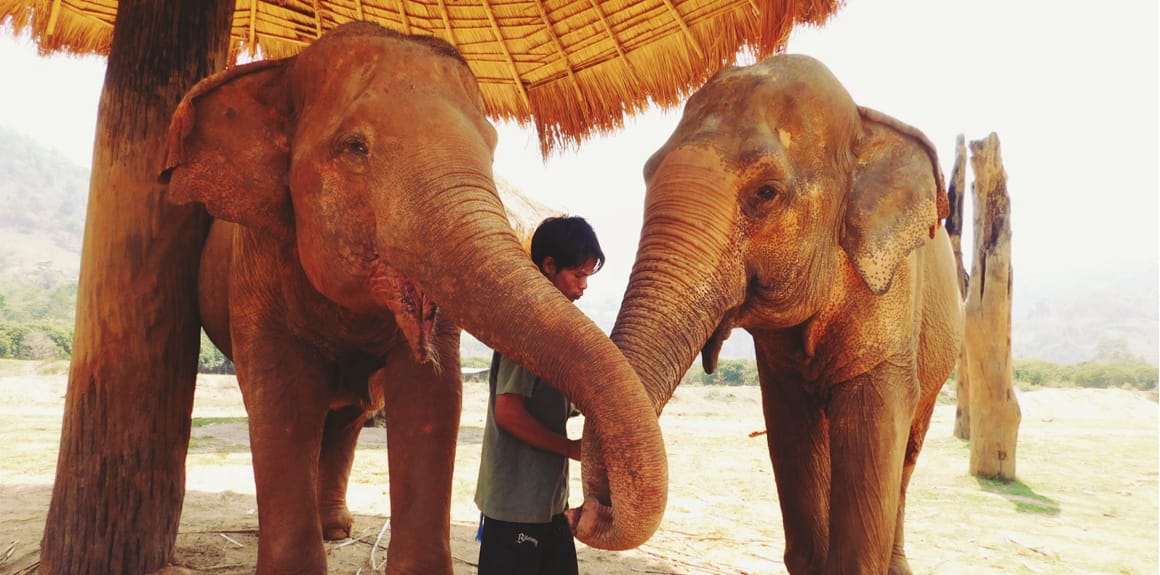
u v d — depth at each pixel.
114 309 3.90
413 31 6.15
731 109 3.09
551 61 6.00
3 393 16.09
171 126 2.99
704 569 4.78
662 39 5.50
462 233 2.44
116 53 4.04
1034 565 5.64
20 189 165.88
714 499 7.37
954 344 4.14
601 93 5.89
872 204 3.18
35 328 35.75
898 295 3.35
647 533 2.19
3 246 128.12
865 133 3.33
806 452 3.74
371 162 2.66
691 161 2.98
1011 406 9.25
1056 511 7.64
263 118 3.03
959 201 9.78
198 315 4.12
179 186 2.98
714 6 5.15
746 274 3.03
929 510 7.41
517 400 2.93
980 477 9.31
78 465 3.88
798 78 3.15
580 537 2.34
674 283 2.85
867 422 3.31
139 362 3.92
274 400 3.25
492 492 3.00
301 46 6.20
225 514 5.50
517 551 2.98
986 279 9.33
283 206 3.00
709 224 2.90
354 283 2.76
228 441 9.56
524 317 2.30
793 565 3.72
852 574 3.24
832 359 3.36
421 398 3.26
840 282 3.26
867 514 3.28
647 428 2.21
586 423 2.47
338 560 4.50
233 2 4.44
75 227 158.88
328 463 4.93
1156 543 6.51
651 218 2.97
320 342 3.34
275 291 3.27
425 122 2.64
